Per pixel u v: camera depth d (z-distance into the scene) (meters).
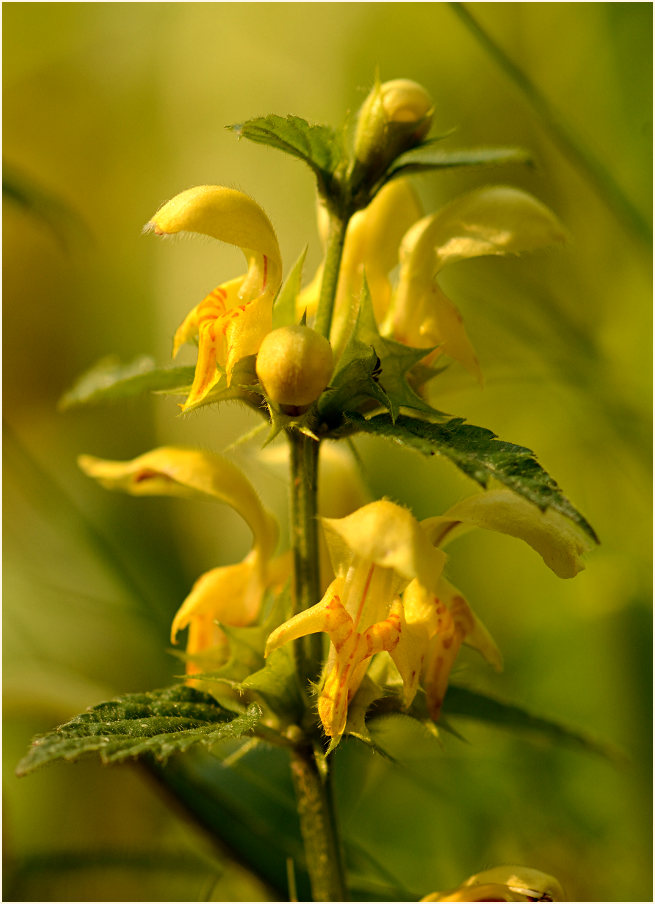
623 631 0.50
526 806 0.47
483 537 0.60
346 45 0.67
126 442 0.70
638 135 0.51
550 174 0.56
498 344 0.56
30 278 0.77
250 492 0.39
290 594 0.38
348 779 0.44
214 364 0.36
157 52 0.75
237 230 0.36
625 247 0.52
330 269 0.37
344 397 0.37
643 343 0.50
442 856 0.47
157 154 0.77
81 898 0.48
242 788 0.43
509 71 0.44
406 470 0.60
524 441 0.60
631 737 0.48
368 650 0.36
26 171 0.79
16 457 0.59
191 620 0.39
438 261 0.38
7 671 0.46
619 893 0.45
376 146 0.37
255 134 0.37
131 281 0.76
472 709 0.38
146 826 0.53
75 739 0.35
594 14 0.54
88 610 0.53
